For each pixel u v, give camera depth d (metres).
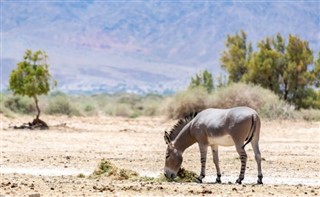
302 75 100.38
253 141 38.44
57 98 113.31
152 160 50.66
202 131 39.59
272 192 34.09
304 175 42.72
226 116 38.69
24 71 81.56
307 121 89.00
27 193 33.06
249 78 103.69
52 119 99.00
